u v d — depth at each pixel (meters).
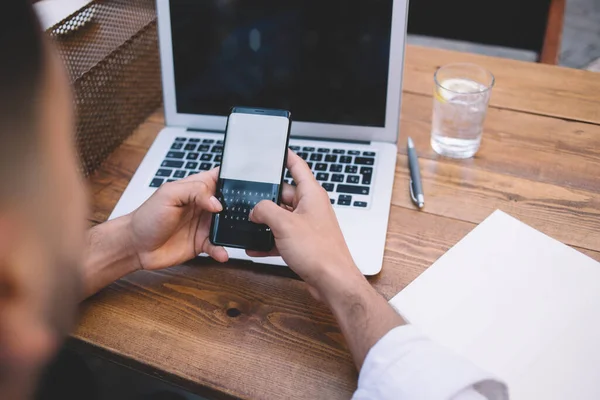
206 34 0.87
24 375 0.27
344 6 0.81
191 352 0.64
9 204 0.24
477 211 0.80
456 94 0.83
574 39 2.40
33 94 0.24
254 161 0.72
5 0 0.23
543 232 0.76
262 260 0.73
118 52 0.90
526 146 0.90
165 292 0.71
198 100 0.91
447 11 1.43
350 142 0.89
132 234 0.69
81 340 0.66
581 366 0.60
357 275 0.62
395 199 0.82
